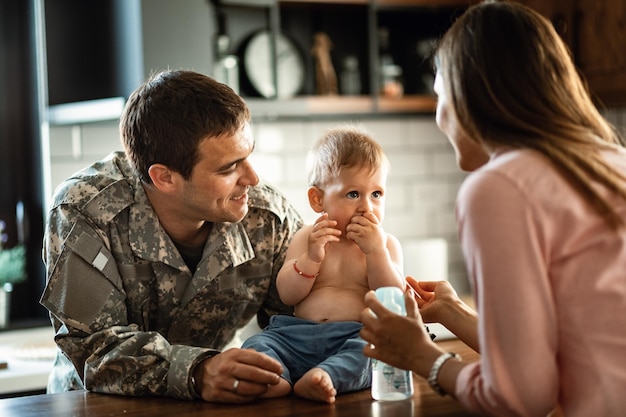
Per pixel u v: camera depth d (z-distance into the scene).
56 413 1.54
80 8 3.21
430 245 3.91
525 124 1.29
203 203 1.75
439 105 1.44
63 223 1.81
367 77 3.98
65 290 1.78
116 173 1.91
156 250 1.84
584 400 1.24
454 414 1.42
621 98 3.18
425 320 1.76
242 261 1.90
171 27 3.06
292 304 1.78
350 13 4.00
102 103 3.09
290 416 1.44
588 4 3.27
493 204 1.23
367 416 1.42
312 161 1.79
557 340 1.26
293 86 3.77
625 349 1.24
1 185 3.50
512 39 1.31
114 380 1.69
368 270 1.69
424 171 4.20
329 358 1.60
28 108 3.51
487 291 1.22
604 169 1.28
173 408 1.55
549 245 1.23
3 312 3.34
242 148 1.72
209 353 1.62
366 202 1.72
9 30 3.48
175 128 1.69
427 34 4.16
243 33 3.75
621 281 1.25
